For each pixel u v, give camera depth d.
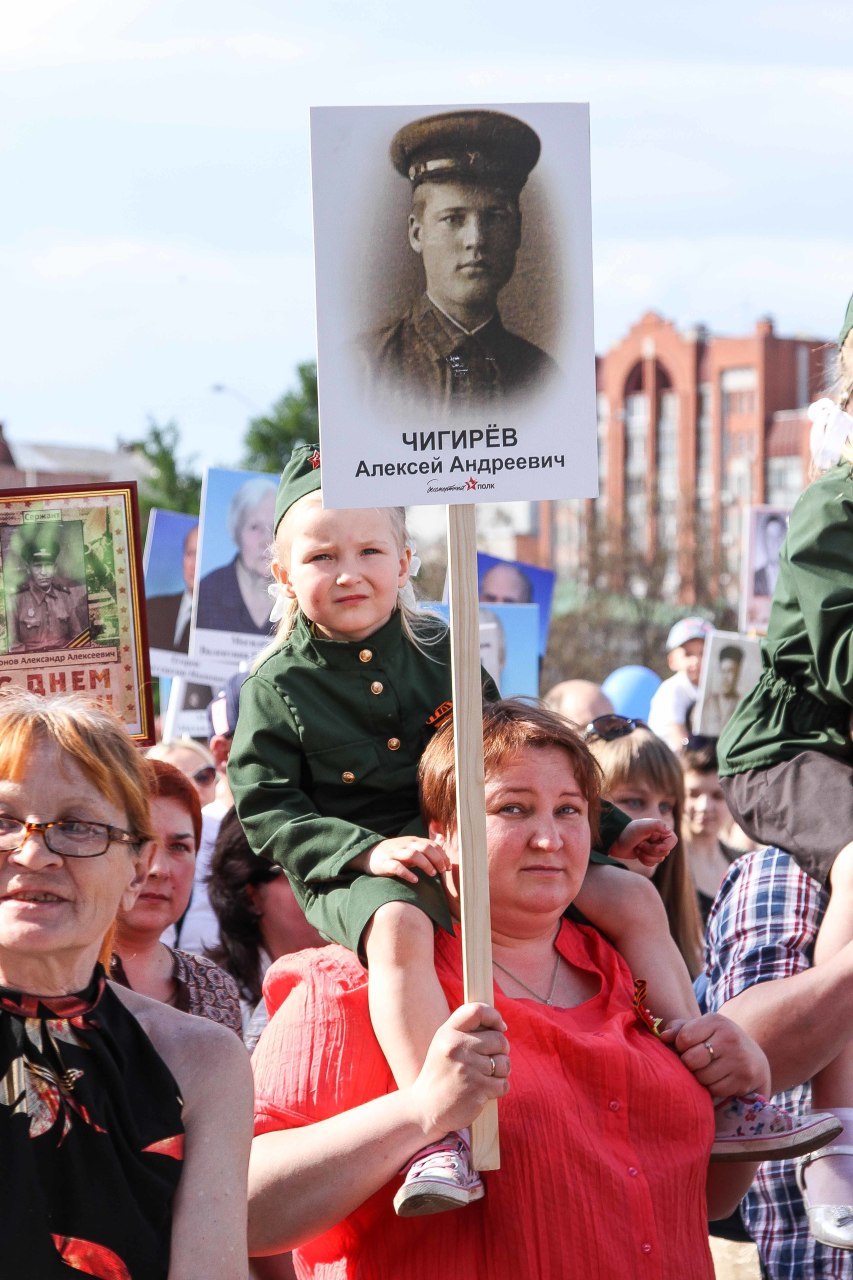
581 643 44.38
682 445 52.00
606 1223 3.00
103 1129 2.59
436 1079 2.92
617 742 5.30
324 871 3.37
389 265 3.15
